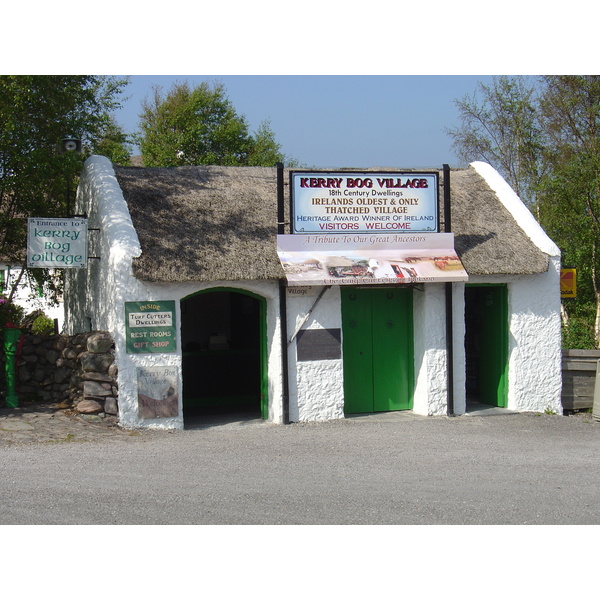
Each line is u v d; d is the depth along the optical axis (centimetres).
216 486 849
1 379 1306
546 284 1436
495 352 1465
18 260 1706
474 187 1572
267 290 1268
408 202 1327
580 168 2009
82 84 1584
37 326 2338
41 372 1318
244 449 1055
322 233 1288
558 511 788
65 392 1288
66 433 1110
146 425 1195
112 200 1282
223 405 1590
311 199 1284
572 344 2009
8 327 1284
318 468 948
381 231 1313
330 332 1309
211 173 1488
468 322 1611
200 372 1580
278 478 892
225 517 742
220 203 1372
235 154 3139
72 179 1582
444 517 759
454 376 1376
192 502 787
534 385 1427
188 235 1266
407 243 1325
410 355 1421
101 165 1403
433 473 935
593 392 1495
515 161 2539
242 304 1708
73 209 1648
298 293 1291
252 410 1523
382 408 1409
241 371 1614
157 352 1202
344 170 1298
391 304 1415
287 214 1372
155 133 3291
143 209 1305
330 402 1312
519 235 1450
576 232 2053
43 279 1783
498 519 756
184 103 3241
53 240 1234
